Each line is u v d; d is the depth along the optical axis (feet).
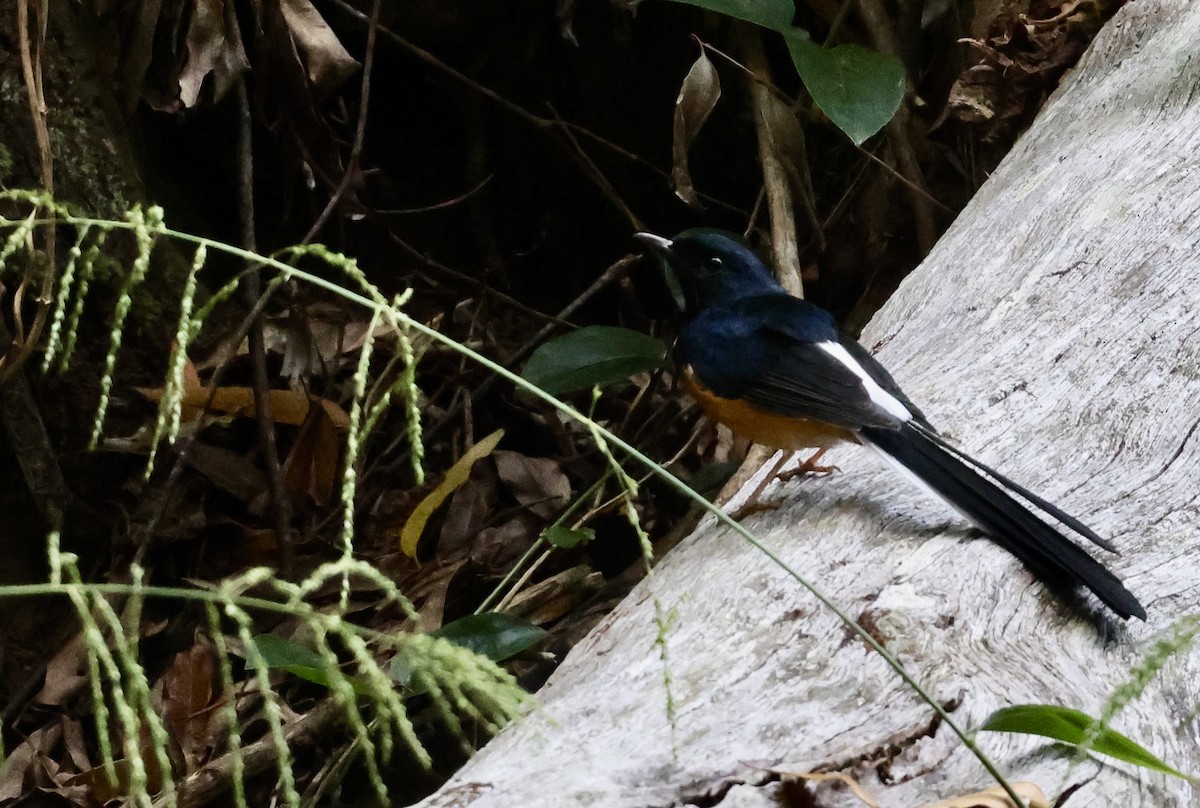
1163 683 16.60
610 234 45.11
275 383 35.76
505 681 8.86
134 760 8.05
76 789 27.14
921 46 40.96
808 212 39.14
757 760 13.75
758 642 16.33
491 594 30.68
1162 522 20.02
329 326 37.06
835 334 23.08
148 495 32.71
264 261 10.09
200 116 37.40
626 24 41.09
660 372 37.93
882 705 14.75
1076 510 20.48
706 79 32.37
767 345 22.75
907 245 41.16
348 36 39.88
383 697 8.94
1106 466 21.43
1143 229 25.64
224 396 33.14
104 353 32.99
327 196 39.68
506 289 43.62
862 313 40.81
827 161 43.88
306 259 38.68
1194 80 29.17
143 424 33.24
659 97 43.21
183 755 27.27
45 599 32.42
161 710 28.63
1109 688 16.19
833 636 16.19
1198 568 18.90
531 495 35.60
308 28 32.55
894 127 39.60
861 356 22.61
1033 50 35.27
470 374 38.78
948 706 14.49
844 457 24.20
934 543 18.75
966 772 13.82
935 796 13.44
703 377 23.15
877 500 20.59
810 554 18.78
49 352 9.98
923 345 25.80
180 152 37.96
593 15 41.29
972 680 15.01
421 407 37.09
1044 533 18.33
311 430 33.71
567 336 31.35
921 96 40.86
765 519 20.40
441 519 34.60
